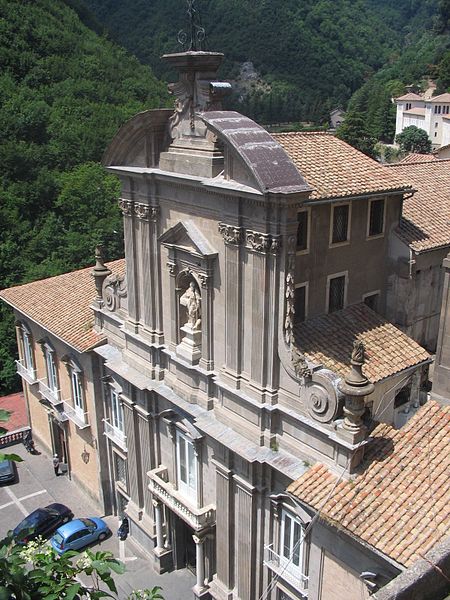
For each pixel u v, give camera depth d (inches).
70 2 3949.3
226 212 903.1
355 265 1042.7
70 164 2903.5
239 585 1046.4
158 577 1235.2
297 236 940.6
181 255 1026.7
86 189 2647.6
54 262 2384.4
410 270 1068.5
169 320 1105.4
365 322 1027.3
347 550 773.9
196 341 1040.2
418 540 710.5
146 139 1050.7
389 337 1004.6
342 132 4325.8
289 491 821.2
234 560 1050.1
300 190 810.2
